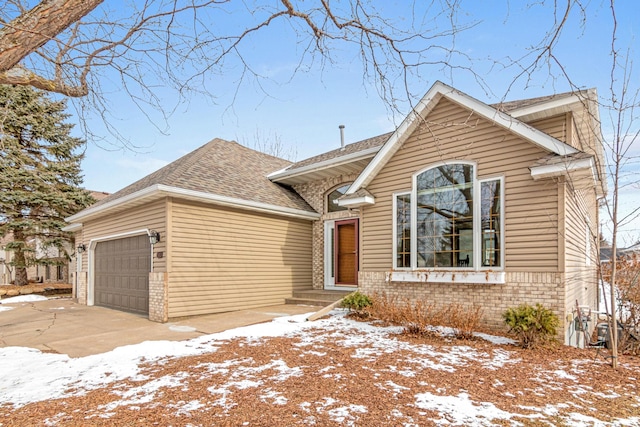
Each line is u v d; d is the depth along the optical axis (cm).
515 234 766
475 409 393
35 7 315
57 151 1894
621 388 460
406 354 608
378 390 446
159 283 980
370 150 1138
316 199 1427
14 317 1120
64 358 636
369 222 1012
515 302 752
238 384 471
